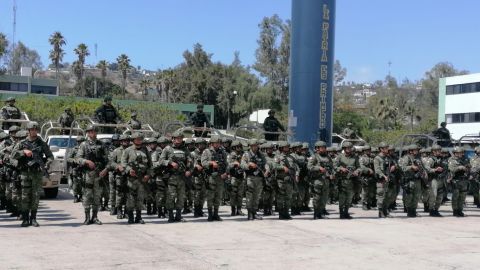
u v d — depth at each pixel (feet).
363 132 190.60
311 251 30.30
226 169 42.14
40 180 36.70
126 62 294.25
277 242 32.86
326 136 66.08
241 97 226.79
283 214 44.14
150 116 115.44
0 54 230.48
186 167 41.19
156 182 42.04
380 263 27.68
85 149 37.73
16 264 25.23
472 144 68.44
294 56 66.59
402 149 56.70
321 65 65.72
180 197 40.86
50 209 46.29
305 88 65.67
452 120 199.52
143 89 278.87
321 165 44.62
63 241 31.30
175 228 37.45
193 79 235.40
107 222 39.60
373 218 46.39
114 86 307.99
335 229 38.81
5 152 41.32
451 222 44.62
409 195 47.75
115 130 57.67
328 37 66.08
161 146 41.16
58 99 128.98
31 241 31.09
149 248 29.96
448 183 48.83
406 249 31.71
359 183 52.21
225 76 239.30
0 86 230.48
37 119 110.83
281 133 58.59
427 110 340.59
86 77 303.27
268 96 223.30
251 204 42.83
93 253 28.14
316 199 44.45
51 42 302.66
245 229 37.73
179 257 27.81
